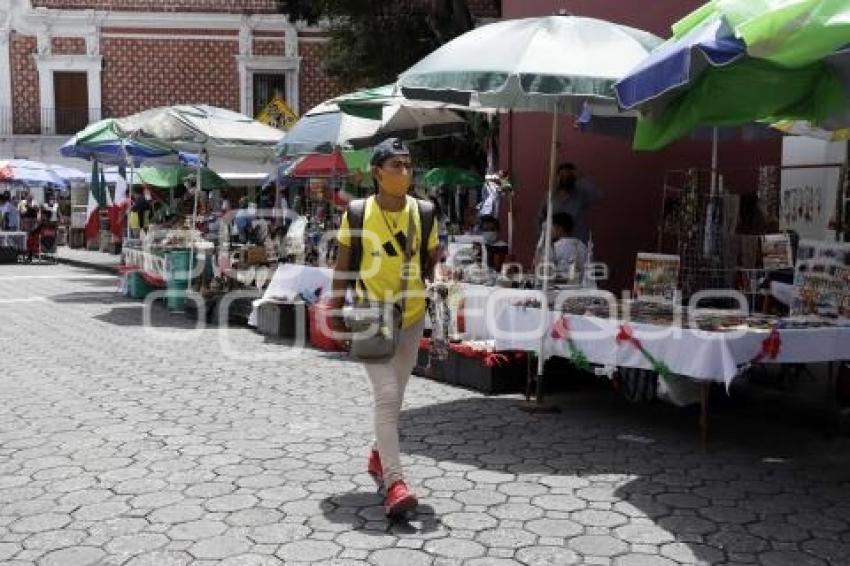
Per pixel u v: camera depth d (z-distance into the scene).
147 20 29.16
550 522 4.34
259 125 12.41
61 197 29.06
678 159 9.28
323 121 9.97
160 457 5.33
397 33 19.62
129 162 14.03
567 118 10.28
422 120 10.11
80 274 19.14
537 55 5.80
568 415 6.50
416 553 3.95
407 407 6.73
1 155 29.31
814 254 6.12
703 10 4.95
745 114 5.31
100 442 5.64
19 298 14.02
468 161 18.28
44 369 8.00
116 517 4.36
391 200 4.41
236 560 3.86
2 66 29.12
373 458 4.80
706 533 4.22
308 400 6.82
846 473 5.17
